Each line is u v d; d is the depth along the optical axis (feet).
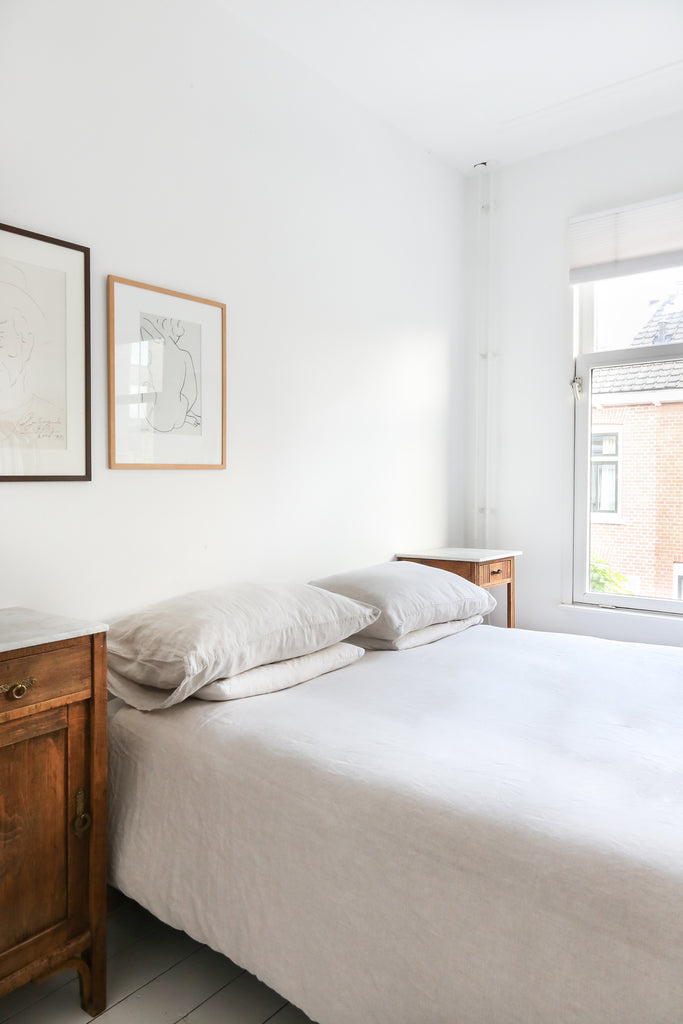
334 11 7.67
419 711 5.38
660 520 10.30
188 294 7.27
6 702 4.28
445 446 11.47
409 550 10.68
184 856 4.82
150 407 6.91
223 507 7.73
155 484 7.01
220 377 7.62
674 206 9.87
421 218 10.85
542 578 11.32
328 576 8.82
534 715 5.31
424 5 7.57
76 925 4.72
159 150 6.98
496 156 11.22
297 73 8.57
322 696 5.77
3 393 5.74
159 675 5.48
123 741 5.39
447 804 3.90
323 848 4.15
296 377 8.66
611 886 3.25
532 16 7.77
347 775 4.30
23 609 5.56
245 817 4.54
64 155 6.17
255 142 8.04
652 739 4.83
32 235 5.90
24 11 5.87
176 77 7.14
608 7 7.61
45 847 4.54
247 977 5.12
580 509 10.96
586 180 10.73
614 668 6.67
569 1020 3.21
